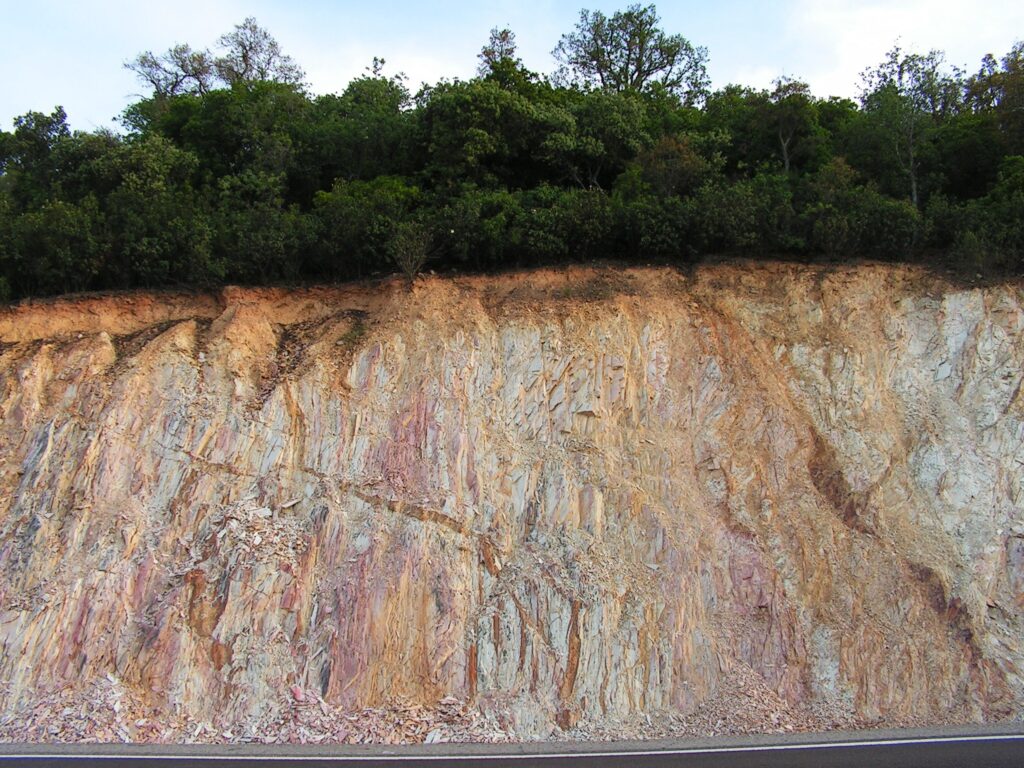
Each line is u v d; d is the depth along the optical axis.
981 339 21.81
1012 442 20.25
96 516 18.20
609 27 37.50
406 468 19.19
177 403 20.08
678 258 24.08
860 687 16.59
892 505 19.42
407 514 18.39
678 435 20.50
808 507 19.16
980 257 22.80
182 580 17.17
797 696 16.59
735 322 22.27
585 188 29.12
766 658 17.11
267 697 15.80
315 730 15.28
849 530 18.92
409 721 15.58
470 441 19.73
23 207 27.77
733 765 13.58
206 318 22.50
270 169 28.78
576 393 20.61
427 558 17.70
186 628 16.44
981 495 19.56
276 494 18.75
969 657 17.05
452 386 20.48
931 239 24.16
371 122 30.50
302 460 19.42
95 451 19.08
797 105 29.30
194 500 18.64
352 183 27.56
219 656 16.20
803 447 20.03
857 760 13.76
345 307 22.91
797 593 17.88
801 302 22.77
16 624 16.52
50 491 18.59
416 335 21.52
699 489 19.59
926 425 20.75
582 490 19.08
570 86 35.88
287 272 23.42
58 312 22.09
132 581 17.30
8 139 30.58
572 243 23.95
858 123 29.48
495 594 17.55
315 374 20.64
